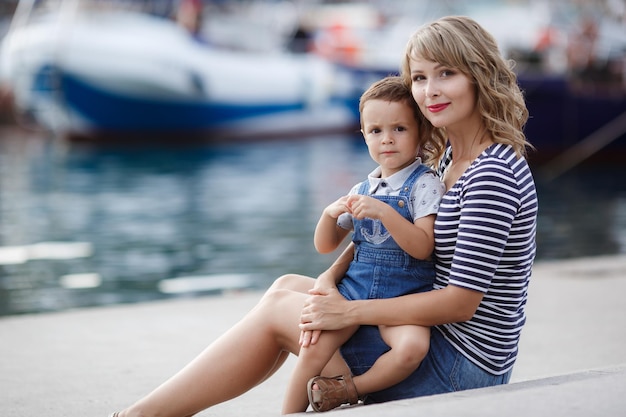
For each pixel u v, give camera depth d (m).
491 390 2.67
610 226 12.67
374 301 2.73
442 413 2.40
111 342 4.79
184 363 4.36
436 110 2.76
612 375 2.76
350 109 31.34
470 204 2.66
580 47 25.25
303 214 14.05
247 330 2.84
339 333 2.76
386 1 31.11
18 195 16.33
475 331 2.77
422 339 2.71
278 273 9.41
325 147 27.42
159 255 10.45
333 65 30.97
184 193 16.72
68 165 22.22
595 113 24.64
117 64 28.14
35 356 4.50
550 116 24.47
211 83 29.41
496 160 2.68
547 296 5.91
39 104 29.19
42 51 27.94
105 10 28.30
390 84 2.88
